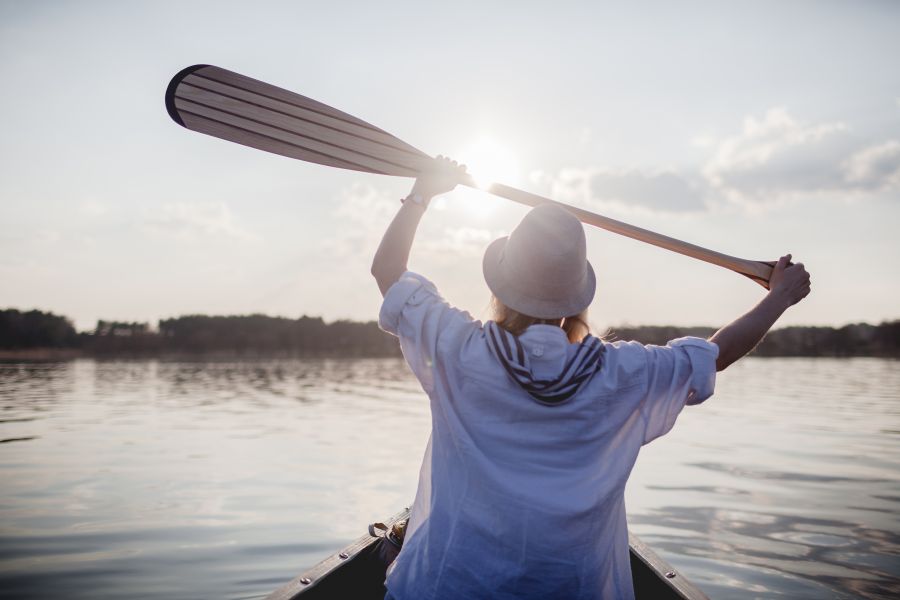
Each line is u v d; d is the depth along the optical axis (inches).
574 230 59.3
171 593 163.9
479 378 57.9
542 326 58.7
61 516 232.8
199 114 93.7
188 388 929.5
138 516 233.8
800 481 306.0
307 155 89.0
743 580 178.5
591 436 57.8
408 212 70.5
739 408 669.9
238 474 309.9
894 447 403.5
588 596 58.3
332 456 360.8
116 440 416.2
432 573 59.6
